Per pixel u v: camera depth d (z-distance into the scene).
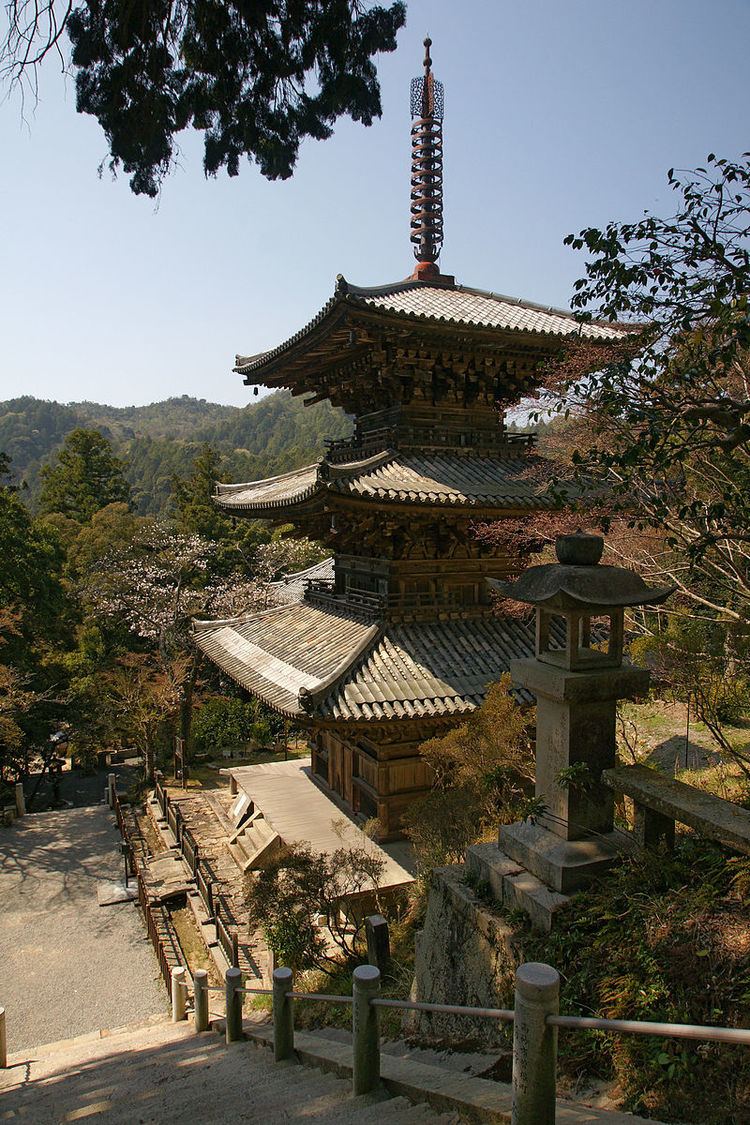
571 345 14.76
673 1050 5.21
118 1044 13.19
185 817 25.20
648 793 6.88
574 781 7.32
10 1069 12.27
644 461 8.50
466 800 12.70
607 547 15.75
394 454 17.50
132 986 16.52
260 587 43.62
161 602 41.00
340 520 17.05
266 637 21.14
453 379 17.98
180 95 10.66
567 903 6.92
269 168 12.02
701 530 9.23
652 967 5.78
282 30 10.38
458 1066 6.65
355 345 16.53
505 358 17.44
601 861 7.22
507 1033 6.79
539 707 8.00
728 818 6.28
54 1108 8.05
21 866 22.91
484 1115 4.86
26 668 33.94
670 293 8.20
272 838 17.91
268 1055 8.98
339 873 13.66
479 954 7.52
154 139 10.78
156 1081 8.61
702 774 14.71
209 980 16.12
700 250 7.78
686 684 11.48
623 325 13.51
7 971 17.17
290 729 37.44
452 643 17.16
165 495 145.38
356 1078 6.18
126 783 35.00
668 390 8.97
